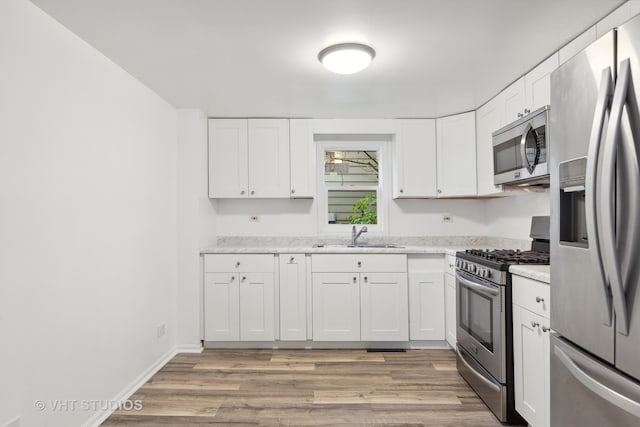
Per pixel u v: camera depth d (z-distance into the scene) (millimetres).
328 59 2191
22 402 1595
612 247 1104
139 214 2625
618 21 1745
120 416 2176
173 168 3217
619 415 1152
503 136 2621
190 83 2684
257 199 3852
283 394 2434
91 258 2066
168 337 3084
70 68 1910
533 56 2260
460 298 2729
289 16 1809
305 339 3275
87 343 2021
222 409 2246
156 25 1873
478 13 1791
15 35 1571
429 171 3572
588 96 1259
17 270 1571
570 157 1361
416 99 3055
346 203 4023
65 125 1865
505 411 2047
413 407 2258
